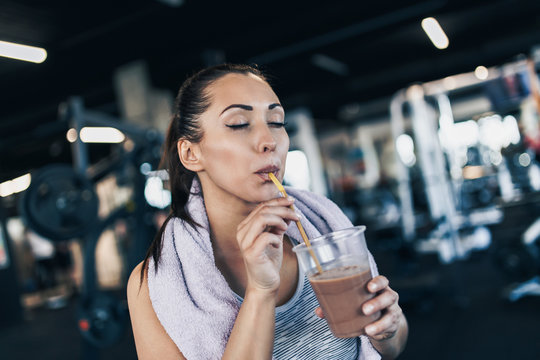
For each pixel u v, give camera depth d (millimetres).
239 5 6277
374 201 12039
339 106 14781
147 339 873
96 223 4734
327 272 782
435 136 5566
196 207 946
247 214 932
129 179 5336
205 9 6219
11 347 6945
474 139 6863
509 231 7648
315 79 11852
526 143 4918
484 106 12938
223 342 837
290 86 12195
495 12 9266
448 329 4297
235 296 905
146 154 5113
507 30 10242
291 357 934
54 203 4492
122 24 6297
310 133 12367
